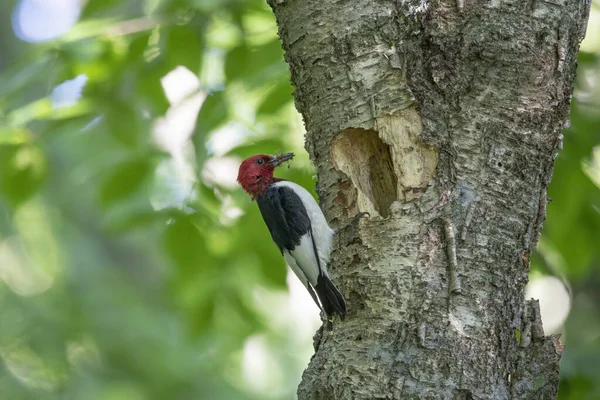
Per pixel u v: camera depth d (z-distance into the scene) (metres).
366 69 8.16
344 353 7.72
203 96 11.47
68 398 17.02
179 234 11.45
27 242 18.62
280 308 18.20
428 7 8.01
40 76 11.38
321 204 8.79
